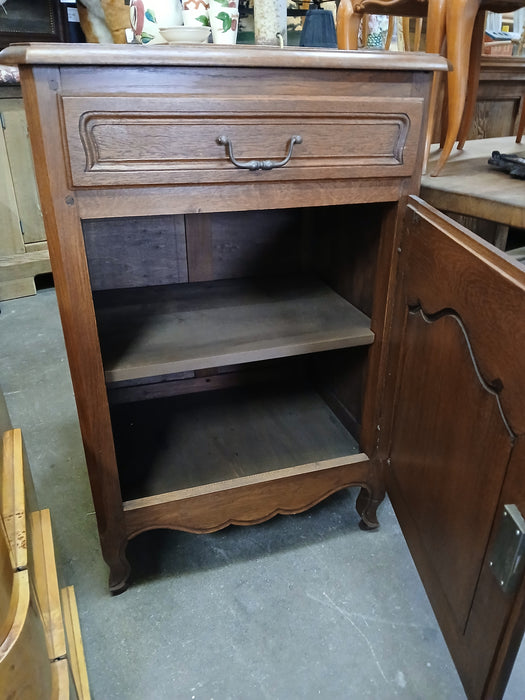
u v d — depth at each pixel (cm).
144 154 66
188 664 84
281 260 124
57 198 65
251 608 94
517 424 55
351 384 113
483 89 170
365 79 72
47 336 190
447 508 73
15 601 48
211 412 123
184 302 109
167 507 92
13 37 211
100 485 85
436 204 88
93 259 112
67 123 61
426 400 79
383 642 88
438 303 72
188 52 63
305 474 99
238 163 69
